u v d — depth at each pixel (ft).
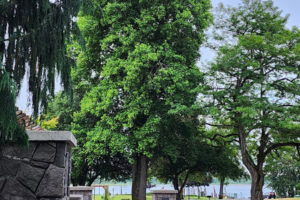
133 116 70.69
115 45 80.43
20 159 17.34
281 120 67.56
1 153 16.19
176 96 71.15
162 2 75.10
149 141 70.08
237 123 79.97
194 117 85.35
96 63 84.17
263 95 73.82
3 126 13.34
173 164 102.22
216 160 99.45
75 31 17.47
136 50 69.56
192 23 76.59
